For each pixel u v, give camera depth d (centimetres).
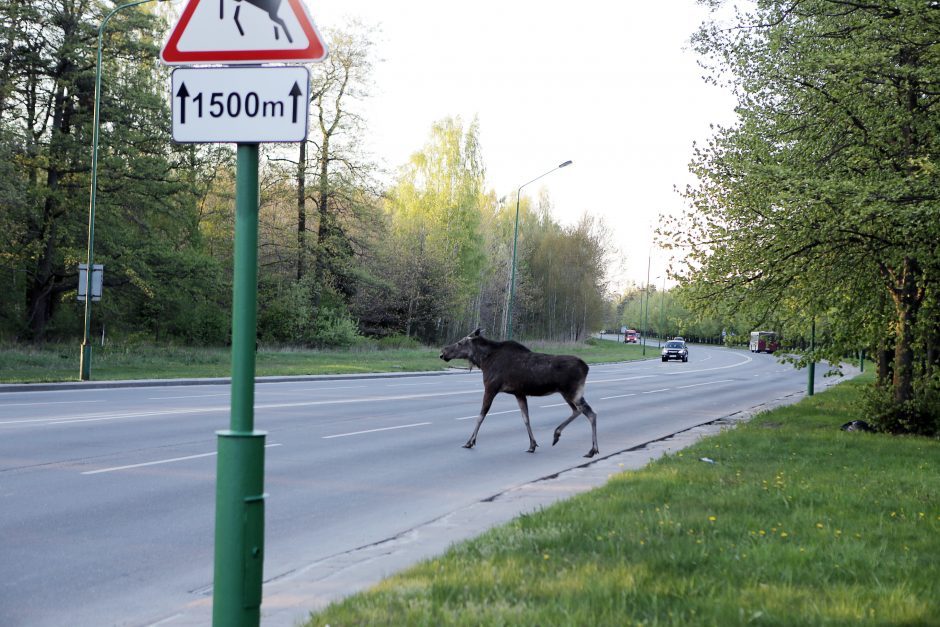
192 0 396
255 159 391
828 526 776
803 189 1597
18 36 3334
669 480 1038
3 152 3058
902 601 527
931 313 1803
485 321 8469
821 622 482
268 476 1144
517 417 2102
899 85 1680
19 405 1866
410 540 788
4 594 612
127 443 1349
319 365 3962
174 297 4044
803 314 2017
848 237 1712
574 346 8975
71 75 3472
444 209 7075
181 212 4016
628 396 3086
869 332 1909
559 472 1248
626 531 737
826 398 3036
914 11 1534
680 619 486
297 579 653
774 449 1427
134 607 593
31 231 3603
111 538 780
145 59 3694
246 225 382
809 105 1817
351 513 929
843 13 1723
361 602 527
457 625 472
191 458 1221
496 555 650
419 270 6450
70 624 555
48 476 1052
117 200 3750
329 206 5222
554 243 10488
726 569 609
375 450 1424
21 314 3881
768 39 1830
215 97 394
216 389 2583
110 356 3425
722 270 1828
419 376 4066
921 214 1470
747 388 3884
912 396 1836
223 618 374
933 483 1073
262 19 392
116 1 3547
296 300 5050
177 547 757
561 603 511
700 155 1948
